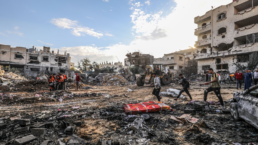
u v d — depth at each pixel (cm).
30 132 304
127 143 254
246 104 320
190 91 1025
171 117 388
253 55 1697
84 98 793
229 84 1535
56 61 3581
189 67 3148
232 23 2155
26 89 1123
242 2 2034
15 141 244
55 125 337
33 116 427
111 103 646
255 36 1866
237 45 2080
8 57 2945
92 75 2727
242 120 354
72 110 510
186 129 315
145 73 1566
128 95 910
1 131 291
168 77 1512
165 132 303
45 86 1308
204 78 2358
